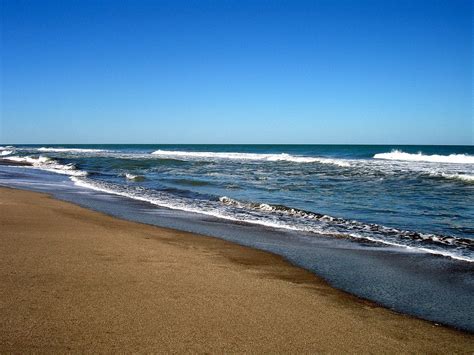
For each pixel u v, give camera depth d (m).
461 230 10.51
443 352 4.12
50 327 3.99
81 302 4.65
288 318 4.66
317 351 3.90
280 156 49.66
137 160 42.84
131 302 4.75
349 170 27.20
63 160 43.41
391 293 5.98
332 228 10.70
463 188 18.30
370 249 8.58
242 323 4.41
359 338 4.30
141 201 15.07
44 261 6.18
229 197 16.28
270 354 3.77
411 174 23.78
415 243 9.14
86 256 6.62
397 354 4.00
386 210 13.36
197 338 3.97
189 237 9.06
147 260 6.65
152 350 3.67
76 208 12.31
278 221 11.61
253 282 5.93
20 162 39.28
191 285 5.54
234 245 8.50
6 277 5.34
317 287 6.00
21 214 10.46
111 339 3.82
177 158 47.59
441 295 5.96
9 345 3.59
